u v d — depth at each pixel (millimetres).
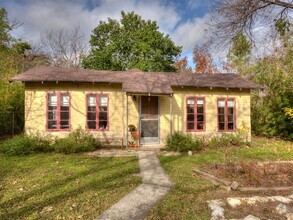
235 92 12633
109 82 11258
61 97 11328
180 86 11984
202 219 3902
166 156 9125
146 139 11766
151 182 5832
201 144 10906
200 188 5395
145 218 3916
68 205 4402
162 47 25328
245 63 20406
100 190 5223
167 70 26188
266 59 16969
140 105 11789
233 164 7094
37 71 11922
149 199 4734
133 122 11758
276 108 14250
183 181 5922
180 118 12109
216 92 12477
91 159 8477
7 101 12852
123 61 25359
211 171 6664
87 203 4512
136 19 26156
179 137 10812
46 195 4898
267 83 15945
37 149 9664
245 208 4316
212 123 12359
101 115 11656
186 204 4492
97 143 11000
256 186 5395
